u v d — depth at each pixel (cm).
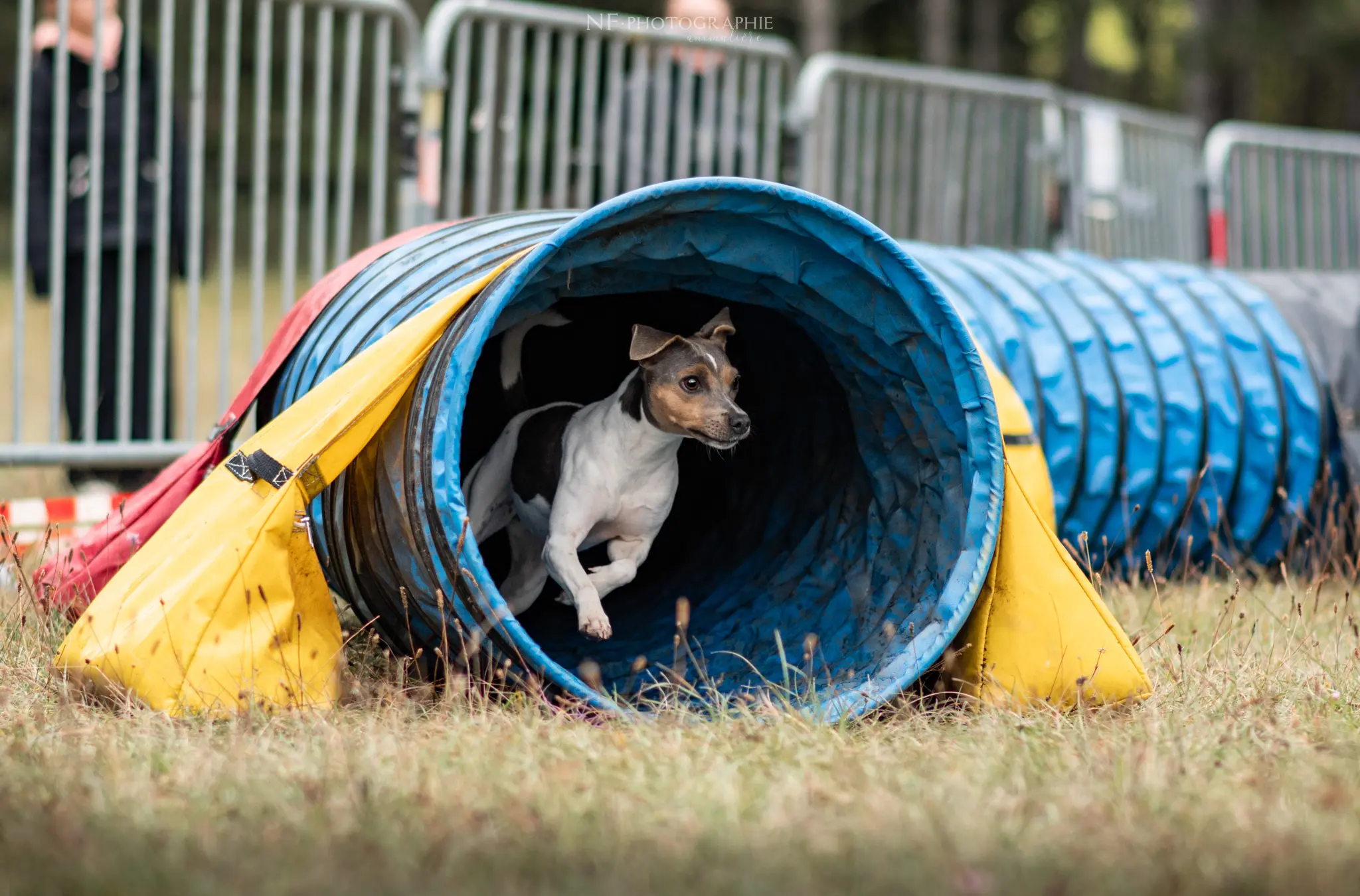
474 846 439
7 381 1828
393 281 715
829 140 1219
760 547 827
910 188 1296
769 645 733
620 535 728
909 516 709
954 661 659
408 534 602
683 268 656
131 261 975
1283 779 519
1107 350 941
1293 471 970
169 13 972
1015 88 1344
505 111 1077
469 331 587
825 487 800
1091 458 907
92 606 612
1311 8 4088
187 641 585
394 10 1022
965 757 548
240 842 441
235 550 599
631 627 811
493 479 758
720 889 413
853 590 728
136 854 426
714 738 571
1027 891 416
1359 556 921
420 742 551
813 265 648
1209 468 940
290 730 572
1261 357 980
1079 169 1416
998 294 942
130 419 995
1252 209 1547
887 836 457
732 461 887
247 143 3247
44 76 1024
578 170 1121
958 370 639
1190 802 494
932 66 3491
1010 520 653
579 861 432
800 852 441
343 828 454
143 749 534
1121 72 4656
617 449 696
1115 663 638
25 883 403
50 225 1037
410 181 1047
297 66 1005
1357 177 1661
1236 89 4528
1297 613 767
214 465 746
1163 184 1545
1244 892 416
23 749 533
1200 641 761
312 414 621
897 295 642
